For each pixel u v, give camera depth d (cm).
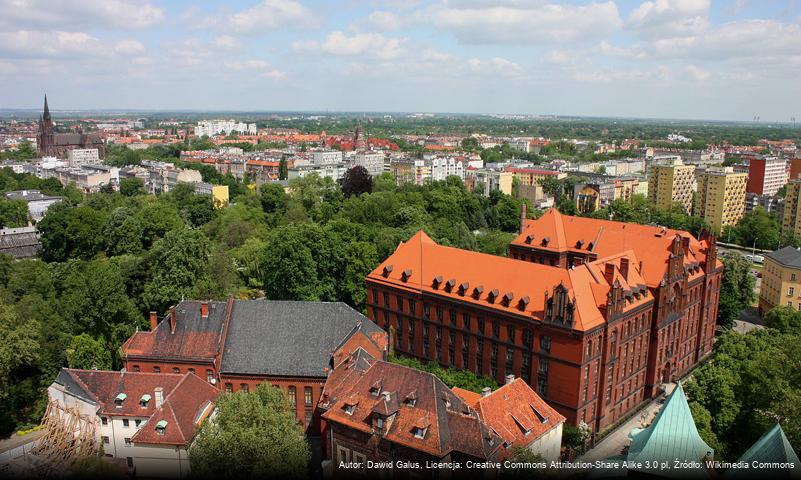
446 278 11775
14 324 10194
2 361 9512
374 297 13012
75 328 12206
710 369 9562
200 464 7331
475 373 11238
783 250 16762
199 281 13438
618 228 14400
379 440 7688
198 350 9944
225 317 10212
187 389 8969
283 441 7456
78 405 9112
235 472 7188
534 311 10212
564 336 9688
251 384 9781
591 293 10175
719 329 15412
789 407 7638
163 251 13550
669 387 12106
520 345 10394
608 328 9950
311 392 9700
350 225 17250
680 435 7331
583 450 9606
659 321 11419
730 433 9050
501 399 8212
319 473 8700
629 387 11069
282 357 9831
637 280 11256
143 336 10150
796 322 12350
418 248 12644
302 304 10369
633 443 8019
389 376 8212
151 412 8788
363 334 9750
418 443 7369
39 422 10512
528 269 10762
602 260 11000
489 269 11288
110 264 15350
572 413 9769
